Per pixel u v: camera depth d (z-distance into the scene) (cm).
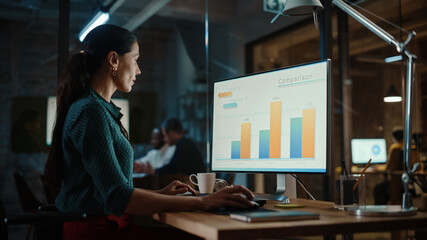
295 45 490
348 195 111
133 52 140
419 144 289
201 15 583
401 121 358
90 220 119
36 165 366
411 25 256
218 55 620
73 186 121
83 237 118
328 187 238
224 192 113
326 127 125
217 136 165
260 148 146
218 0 574
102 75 134
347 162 404
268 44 534
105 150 113
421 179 216
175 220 99
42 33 460
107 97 136
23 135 373
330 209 114
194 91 669
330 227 86
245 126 153
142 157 595
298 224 84
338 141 416
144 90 720
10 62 463
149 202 106
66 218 92
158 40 708
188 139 456
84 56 133
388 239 259
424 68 289
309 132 130
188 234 130
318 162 126
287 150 136
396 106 358
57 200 127
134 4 346
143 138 668
